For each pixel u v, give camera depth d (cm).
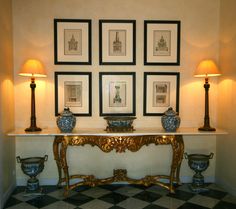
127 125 299
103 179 313
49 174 331
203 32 332
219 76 331
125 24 325
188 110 336
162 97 333
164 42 329
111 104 330
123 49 327
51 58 322
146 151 336
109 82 329
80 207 269
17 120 323
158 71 331
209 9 331
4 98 283
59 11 320
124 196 296
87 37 323
